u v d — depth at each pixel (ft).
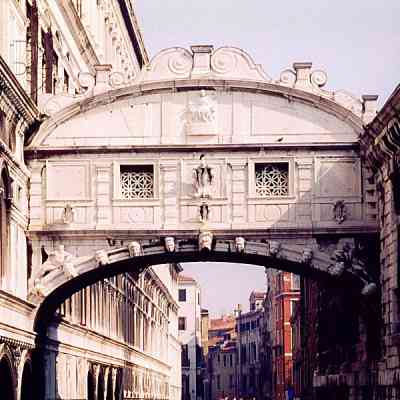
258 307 613.93
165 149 115.55
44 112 116.06
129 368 213.66
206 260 120.37
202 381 511.81
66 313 143.64
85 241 115.44
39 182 115.85
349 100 115.44
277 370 386.11
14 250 109.91
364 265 114.73
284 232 114.93
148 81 115.96
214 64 116.37
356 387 140.46
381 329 114.01
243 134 115.96
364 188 115.24
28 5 122.11
